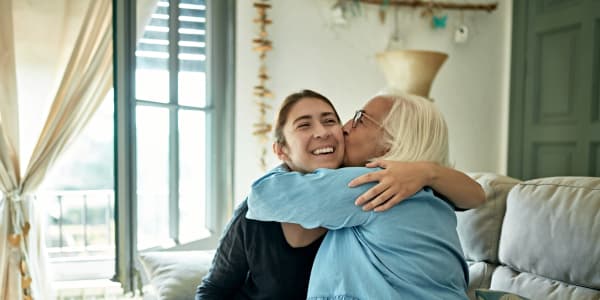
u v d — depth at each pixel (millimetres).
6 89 2365
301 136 1101
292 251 1092
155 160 2029
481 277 1662
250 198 1013
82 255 3100
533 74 2668
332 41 2770
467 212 1773
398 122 1107
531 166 2691
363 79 2816
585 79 2291
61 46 2545
